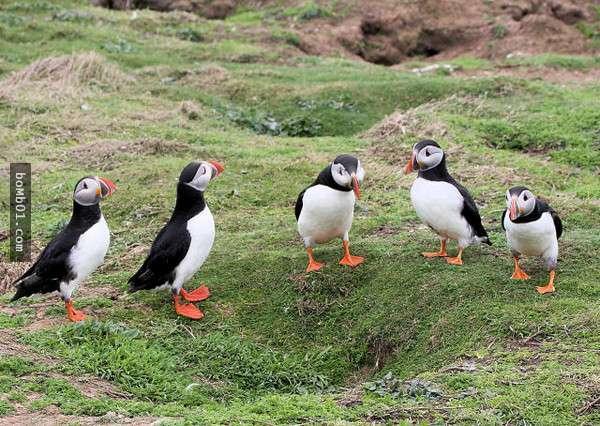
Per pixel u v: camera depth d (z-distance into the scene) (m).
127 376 9.39
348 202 11.61
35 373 9.10
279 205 15.96
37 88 22.75
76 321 10.84
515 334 9.88
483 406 8.30
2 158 18.47
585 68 28.17
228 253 13.11
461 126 19.78
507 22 33.22
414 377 9.51
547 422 8.00
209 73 25.62
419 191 11.67
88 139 19.73
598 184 16.88
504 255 12.26
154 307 11.58
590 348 9.34
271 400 8.86
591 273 11.34
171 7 36.59
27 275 10.91
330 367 10.75
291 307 11.63
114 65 25.27
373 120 22.42
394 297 11.34
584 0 33.66
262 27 32.78
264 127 22.05
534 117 20.22
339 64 28.97
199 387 9.59
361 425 7.98
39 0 33.44
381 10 34.16
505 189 16.25
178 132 20.16
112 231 14.84
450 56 33.00
